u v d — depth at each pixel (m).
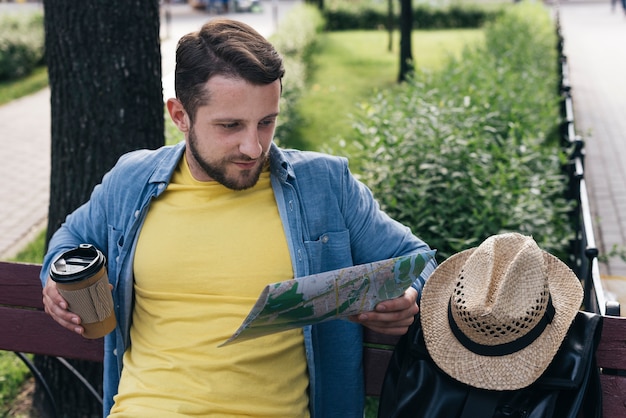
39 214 8.06
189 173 2.29
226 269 2.20
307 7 22.48
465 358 2.07
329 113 11.47
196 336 2.19
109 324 2.24
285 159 2.25
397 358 2.24
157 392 2.15
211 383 2.15
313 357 2.29
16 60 16.55
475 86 6.97
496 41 12.02
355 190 2.36
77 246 2.41
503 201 4.41
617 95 12.16
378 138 4.79
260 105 2.04
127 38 3.53
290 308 1.88
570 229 5.18
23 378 4.25
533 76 8.51
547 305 2.03
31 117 12.96
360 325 2.40
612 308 2.46
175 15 29.38
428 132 4.80
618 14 27.42
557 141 7.92
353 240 2.36
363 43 20.64
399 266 1.97
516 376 2.01
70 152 3.67
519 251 2.02
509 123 5.73
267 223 2.23
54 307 2.21
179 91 2.10
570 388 2.00
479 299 2.03
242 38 2.06
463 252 2.27
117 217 2.33
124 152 3.62
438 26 24.97
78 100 3.59
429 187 4.38
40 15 18.81
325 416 2.42
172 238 2.23
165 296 2.23
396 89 12.67
